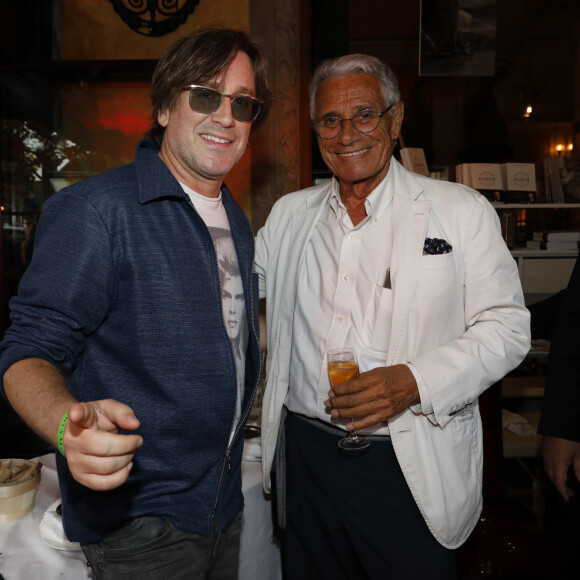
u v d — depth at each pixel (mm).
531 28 6457
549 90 6617
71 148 3793
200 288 1186
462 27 4047
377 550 1546
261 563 1737
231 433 1338
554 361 1857
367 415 1371
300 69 3549
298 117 3564
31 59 3650
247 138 1306
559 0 5926
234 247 1376
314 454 1624
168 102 1237
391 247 1564
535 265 3783
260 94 1379
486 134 6516
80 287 1042
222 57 1203
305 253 1707
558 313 1876
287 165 3594
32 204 3826
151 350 1132
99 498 1131
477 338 1452
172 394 1146
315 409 1611
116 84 3719
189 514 1202
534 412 3508
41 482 1729
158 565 1176
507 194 3895
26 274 1053
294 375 1678
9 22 3572
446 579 1529
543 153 6645
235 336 1349
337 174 1600
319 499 1632
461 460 1510
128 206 1117
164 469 1157
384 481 1526
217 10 3576
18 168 3793
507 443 2973
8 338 1003
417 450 1459
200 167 1240
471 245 1507
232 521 1355
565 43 6543
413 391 1388
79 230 1061
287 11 3500
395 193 1579
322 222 1705
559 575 1987
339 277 1601
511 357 1469
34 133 3775
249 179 3607
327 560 1688
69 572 1300
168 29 3607
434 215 1547
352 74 1547
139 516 1154
